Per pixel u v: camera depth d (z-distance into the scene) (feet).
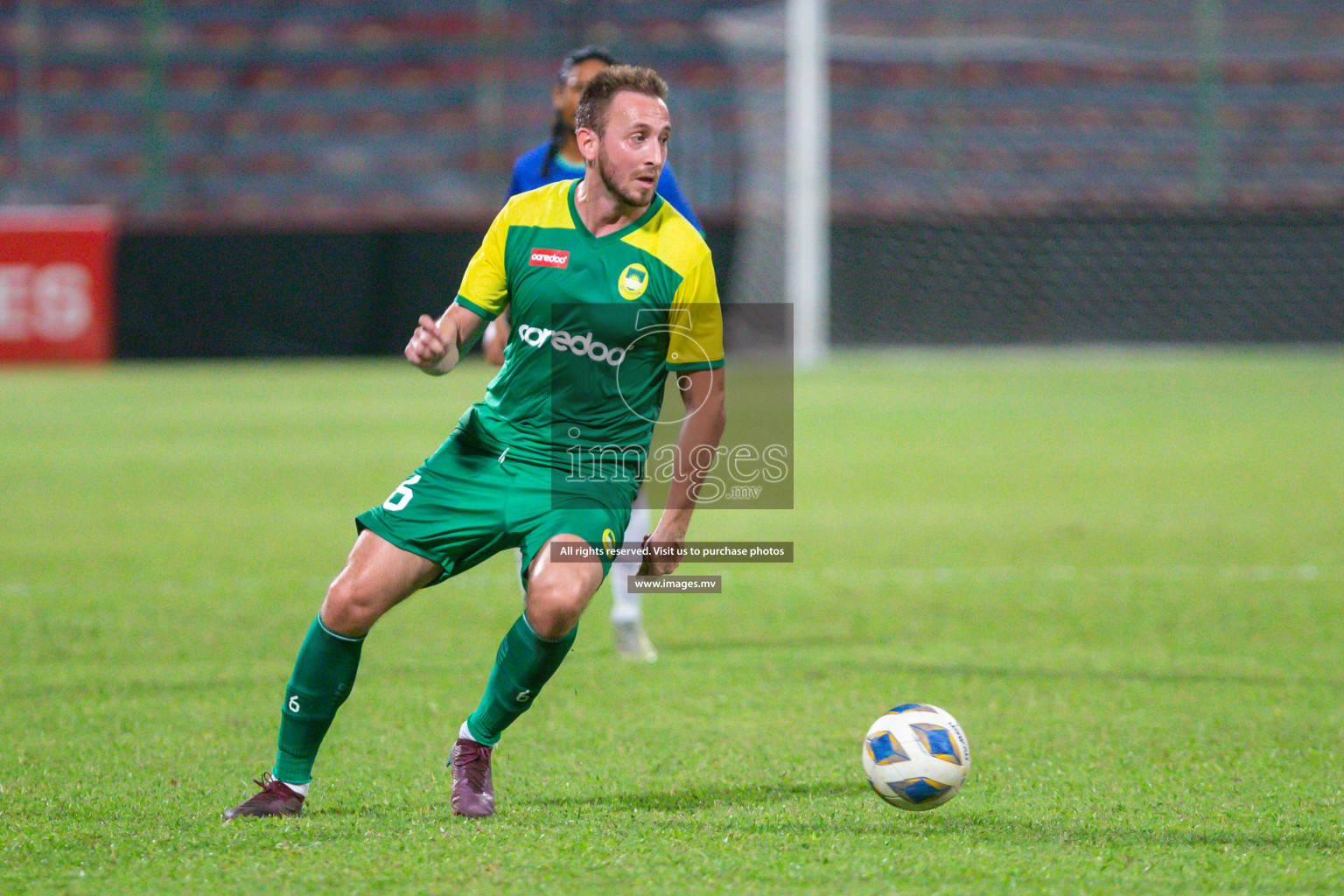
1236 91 321.73
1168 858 38.11
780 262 286.87
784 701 58.29
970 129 319.47
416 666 64.85
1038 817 42.29
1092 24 330.54
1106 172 313.94
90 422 177.47
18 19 317.01
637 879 36.09
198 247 260.42
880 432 166.40
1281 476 130.31
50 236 254.06
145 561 91.97
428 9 326.03
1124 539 99.25
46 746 50.70
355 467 138.21
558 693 59.62
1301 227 277.64
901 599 80.43
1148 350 281.13
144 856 37.91
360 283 263.90
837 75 322.14
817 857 38.04
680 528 43.06
